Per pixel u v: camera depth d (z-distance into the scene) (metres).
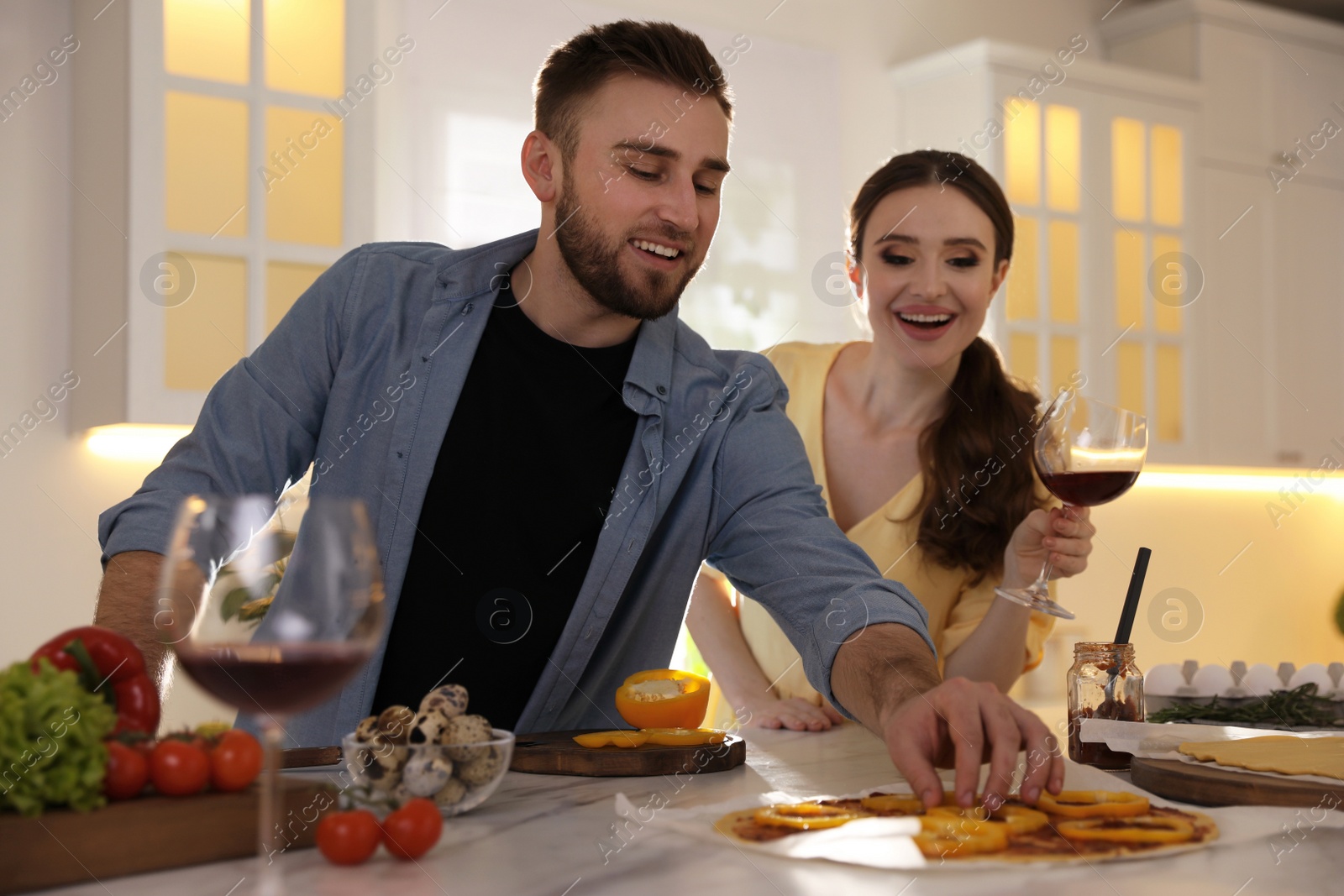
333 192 2.30
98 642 0.71
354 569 0.55
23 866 0.55
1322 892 0.55
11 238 2.30
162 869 0.59
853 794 0.77
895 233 1.70
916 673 0.88
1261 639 3.66
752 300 2.91
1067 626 3.32
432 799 0.69
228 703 0.55
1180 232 3.25
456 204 2.54
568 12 2.64
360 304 1.23
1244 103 3.39
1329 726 1.16
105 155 2.21
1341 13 3.76
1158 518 3.55
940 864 0.59
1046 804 0.71
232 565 0.55
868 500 1.76
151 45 2.14
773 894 0.54
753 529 1.20
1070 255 3.07
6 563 2.27
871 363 1.78
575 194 1.16
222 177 2.20
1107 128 3.12
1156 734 0.93
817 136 3.02
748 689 1.70
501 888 0.56
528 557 1.18
